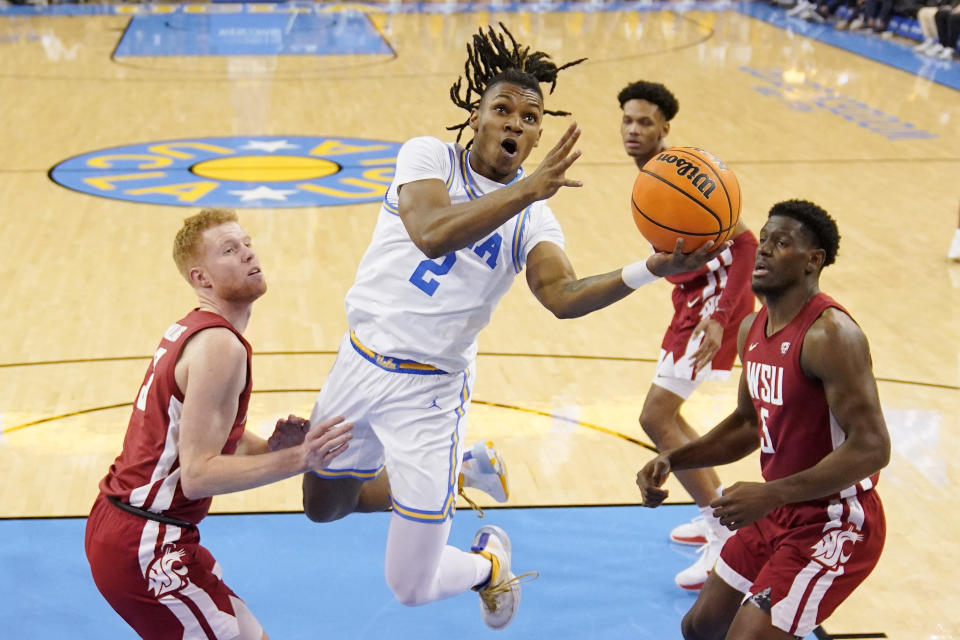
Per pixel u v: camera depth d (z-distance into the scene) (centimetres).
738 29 1961
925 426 548
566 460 513
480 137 335
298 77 1505
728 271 421
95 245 820
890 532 452
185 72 1539
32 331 656
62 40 1812
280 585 411
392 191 352
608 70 1563
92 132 1186
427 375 350
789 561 308
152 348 636
